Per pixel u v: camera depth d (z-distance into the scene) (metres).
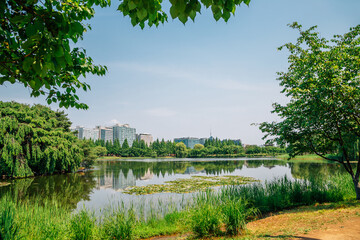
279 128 9.95
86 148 44.72
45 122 32.59
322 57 9.21
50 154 28.83
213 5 1.89
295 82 9.99
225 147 112.25
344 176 13.07
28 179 26.62
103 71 4.60
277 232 5.78
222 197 9.55
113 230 7.16
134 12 2.41
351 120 8.97
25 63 2.06
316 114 8.47
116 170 41.31
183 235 7.32
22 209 7.94
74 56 3.82
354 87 8.11
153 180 26.20
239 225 6.21
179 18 1.86
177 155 118.69
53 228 6.47
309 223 6.30
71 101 4.39
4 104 26.47
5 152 23.19
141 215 9.27
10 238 5.41
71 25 2.02
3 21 2.54
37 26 1.84
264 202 9.41
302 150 10.36
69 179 27.23
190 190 18.16
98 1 3.75
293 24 10.11
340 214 6.78
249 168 40.66
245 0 1.98
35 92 3.79
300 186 11.32
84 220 7.09
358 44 9.07
